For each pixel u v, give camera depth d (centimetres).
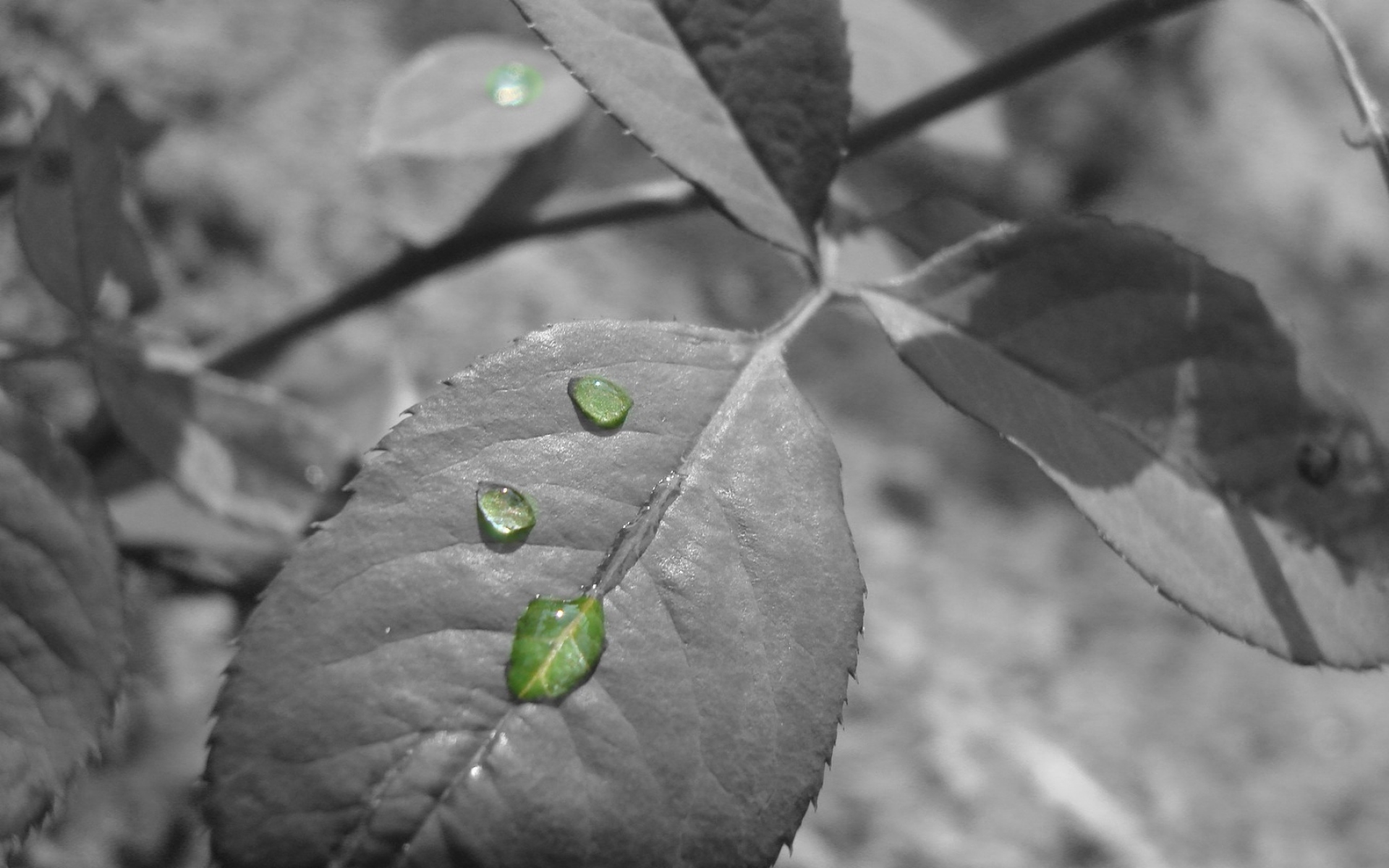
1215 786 52
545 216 33
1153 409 26
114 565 26
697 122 26
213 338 45
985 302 26
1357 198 72
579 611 24
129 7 48
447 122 32
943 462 59
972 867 47
